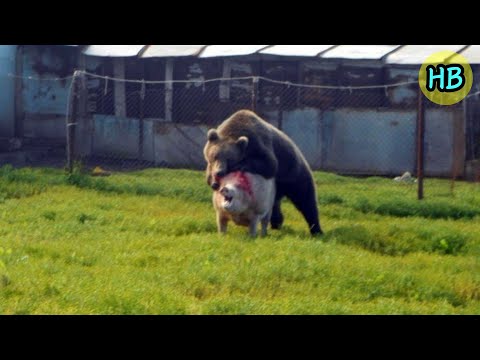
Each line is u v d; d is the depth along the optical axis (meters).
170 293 9.40
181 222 14.08
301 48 23.36
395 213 17.00
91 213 14.59
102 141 25.02
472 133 23.00
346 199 17.83
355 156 23.50
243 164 13.46
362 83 23.34
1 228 13.15
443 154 22.97
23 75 24.53
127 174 21.08
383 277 10.57
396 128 23.19
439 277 10.95
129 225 13.84
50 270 10.25
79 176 18.31
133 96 24.80
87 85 25.02
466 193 19.34
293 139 23.75
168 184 18.58
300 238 13.38
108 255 11.44
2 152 23.89
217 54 23.52
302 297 9.71
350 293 10.06
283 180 14.47
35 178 18.11
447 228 14.48
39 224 13.62
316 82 23.52
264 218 13.87
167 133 24.30
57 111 24.97
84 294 9.16
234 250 11.69
